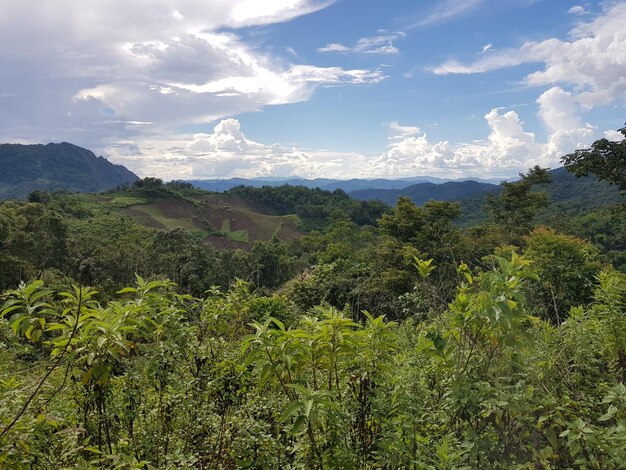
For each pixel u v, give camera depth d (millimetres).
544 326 3551
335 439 2408
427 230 27656
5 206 39656
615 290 3793
